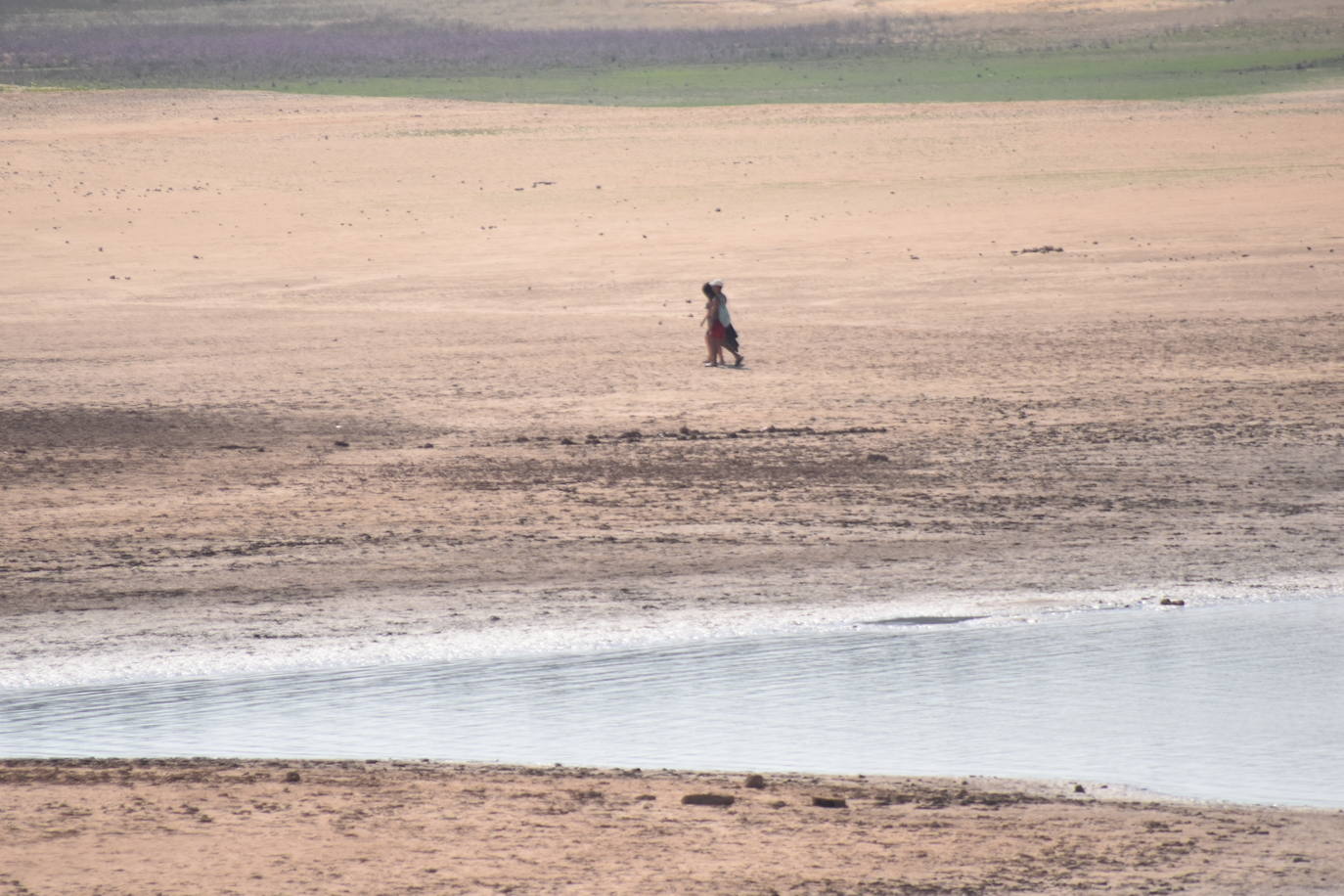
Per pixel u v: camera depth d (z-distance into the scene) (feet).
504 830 91.15
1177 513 197.77
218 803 96.17
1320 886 83.82
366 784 101.24
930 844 89.56
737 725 120.37
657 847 88.43
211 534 187.21
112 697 128.77
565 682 132.36
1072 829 92.63
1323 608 155.94
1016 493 209.26
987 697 126.82
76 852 86.69
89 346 358.23
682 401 285.02
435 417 273.54
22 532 188.14
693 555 177.58
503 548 180.75
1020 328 363.35
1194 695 126.82
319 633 147.95
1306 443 240.32
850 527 190.39
